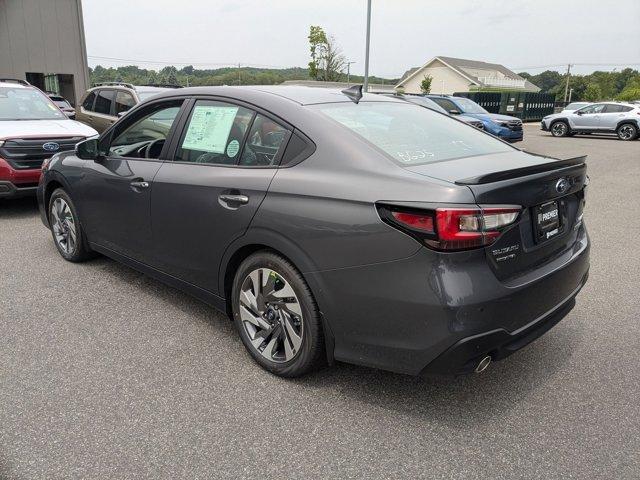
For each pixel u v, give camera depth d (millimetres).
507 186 2502
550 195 2764
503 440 2598
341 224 2646
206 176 3342
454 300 2389
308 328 2889
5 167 6672
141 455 2449
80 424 2660
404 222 2459
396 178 2590
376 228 2539
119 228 4148
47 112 8102
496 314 2471
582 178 3119
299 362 2979
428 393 2984
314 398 2922
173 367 3217
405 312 2504
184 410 2793
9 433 2578
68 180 4652
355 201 2615
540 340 3633
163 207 3625
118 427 2643
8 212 7184
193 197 3387
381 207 2531
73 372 3139
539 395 2977
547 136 24422
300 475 2348
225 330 3715
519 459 2465
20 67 27375
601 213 7723
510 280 2590
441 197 2398
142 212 3832
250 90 3404
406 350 2551
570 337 3684
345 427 2682
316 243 2738
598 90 89438
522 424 2721
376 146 2854
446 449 2529
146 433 2602
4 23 26578
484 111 17188
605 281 4812
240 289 3229
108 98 10461
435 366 2502
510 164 2984
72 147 7160
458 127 3635
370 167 2705
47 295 4258
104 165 4230
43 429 2613
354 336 2715
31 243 5668
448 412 2814
